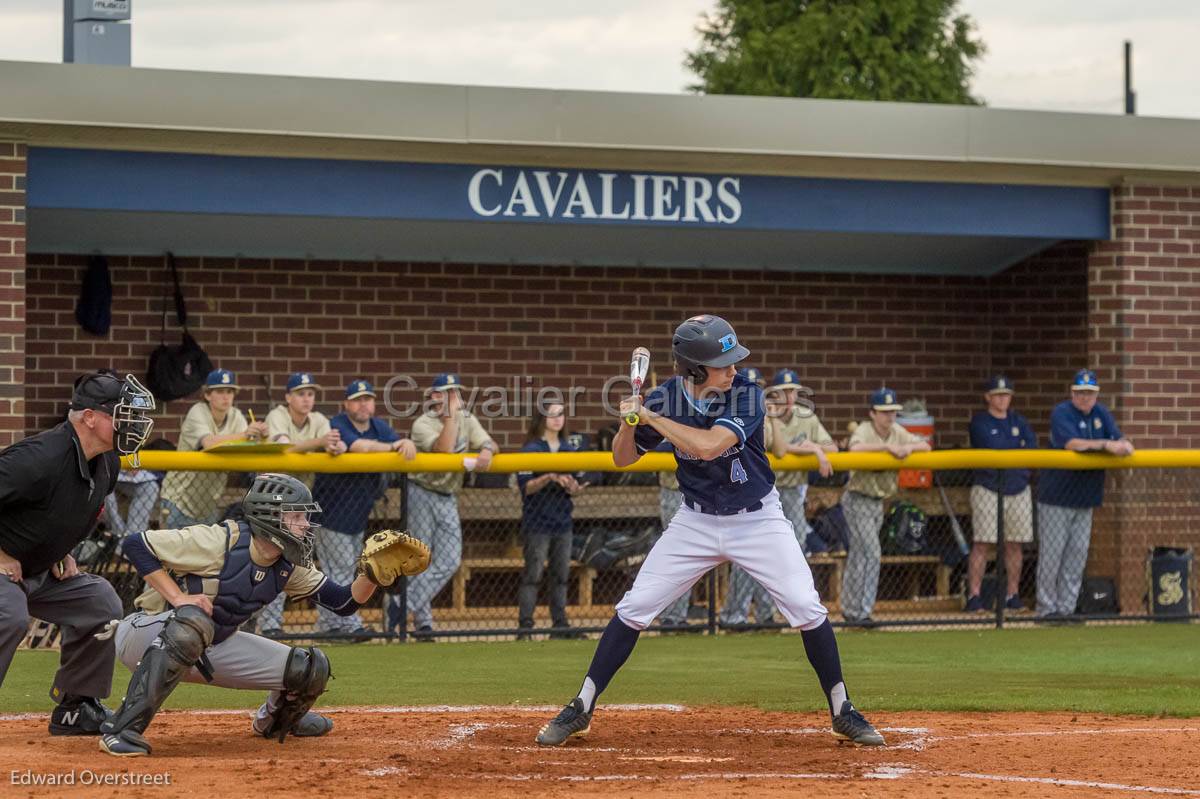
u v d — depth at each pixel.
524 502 22.03
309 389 21.62
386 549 11.94
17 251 21.77
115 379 11.66
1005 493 24.31
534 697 15.78
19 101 21.50
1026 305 29.34
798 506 22.64
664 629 21.81
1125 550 24.27
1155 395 26.38
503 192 24.09
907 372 29.66
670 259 28.42
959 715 14.65
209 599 11.55
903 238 27.77
